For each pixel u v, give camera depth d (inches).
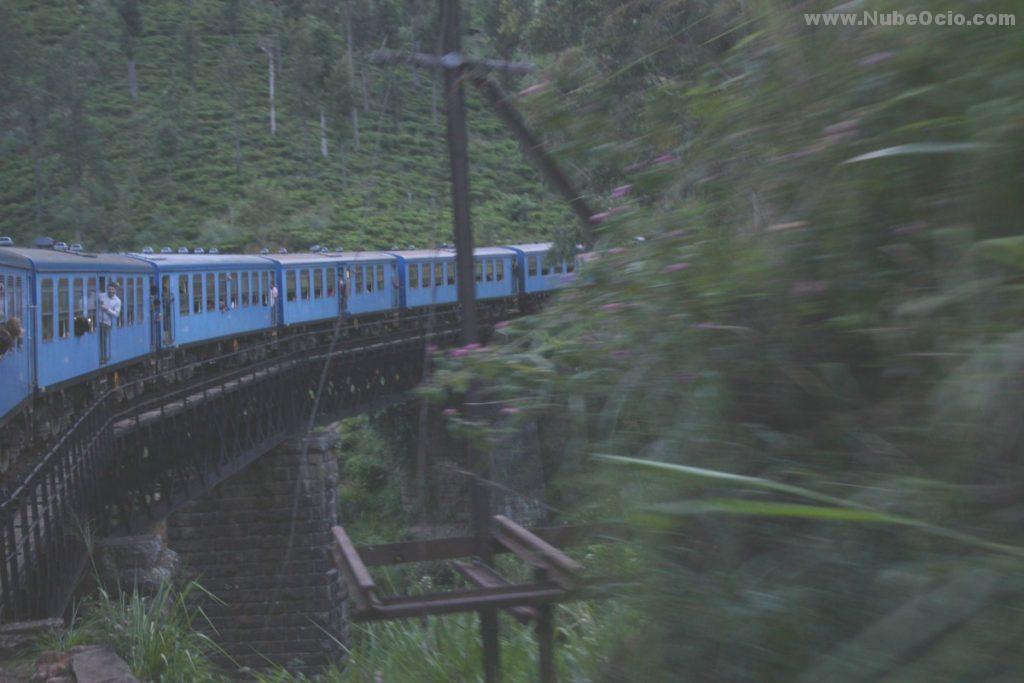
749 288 52.0
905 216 46.2
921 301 41.9
